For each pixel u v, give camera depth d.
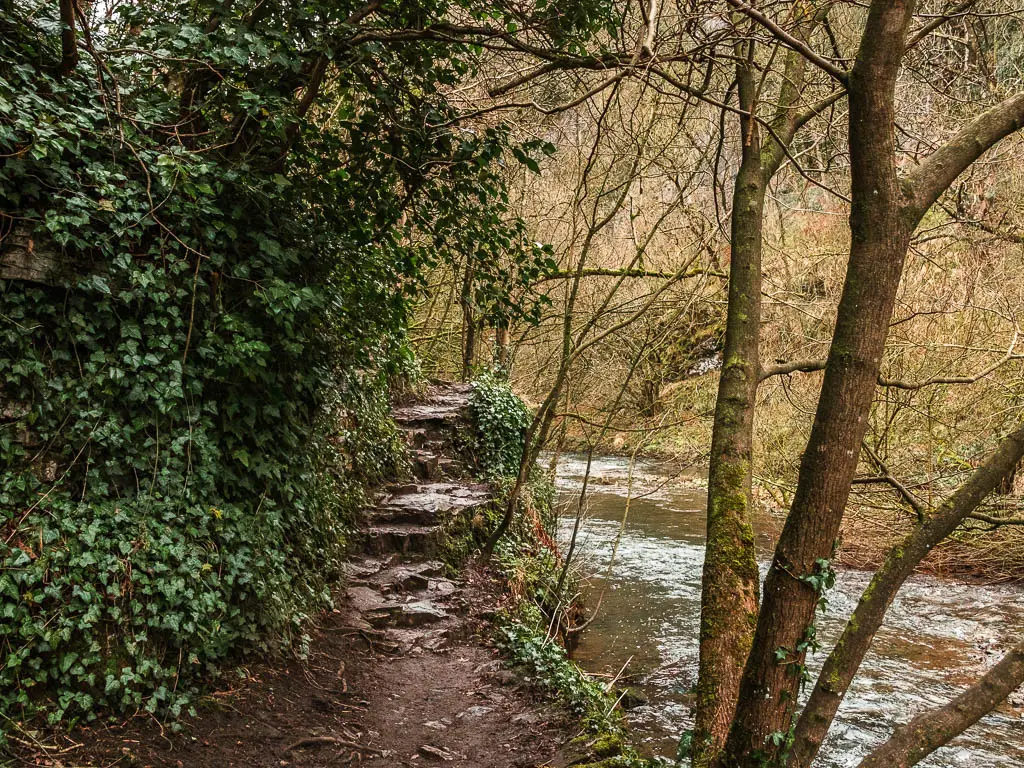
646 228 12.59
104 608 4.26
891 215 2.75
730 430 4.37
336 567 7.00
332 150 5.75
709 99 4.03
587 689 6.00
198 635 4.64
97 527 4.28
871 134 2.73
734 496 4.23
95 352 4.39
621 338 11.07
